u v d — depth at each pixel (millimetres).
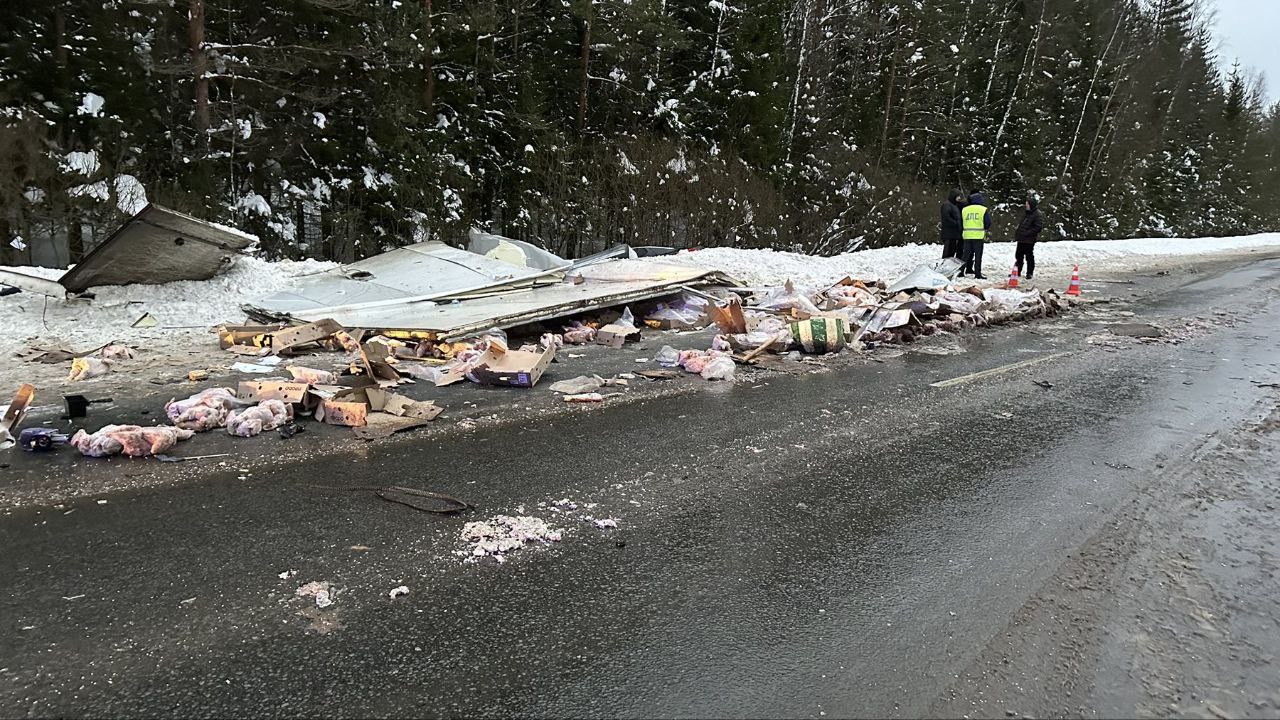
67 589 3242
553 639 2969
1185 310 12508
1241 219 59750
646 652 2895
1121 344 9508
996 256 20625
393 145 21500
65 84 16750
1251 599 3357
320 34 20594
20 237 14656
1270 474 4898
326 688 2652
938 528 4023
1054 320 11492
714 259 16922
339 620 3066
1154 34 49875
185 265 10430
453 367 7387
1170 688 2750
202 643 2891
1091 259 22266
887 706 2611
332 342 8445
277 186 20562
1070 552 3770
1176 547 3848
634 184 24078
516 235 24922
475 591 3309
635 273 12289
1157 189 51625
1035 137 41406
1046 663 2875
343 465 4781
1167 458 5195
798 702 2623
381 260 11945
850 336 9203
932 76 37344
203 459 4840
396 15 20484
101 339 8602
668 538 3852
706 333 10195
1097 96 44562
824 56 36656
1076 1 44281
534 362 7102
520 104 24859
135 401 6145
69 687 2625
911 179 36156
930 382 7398
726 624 3090
